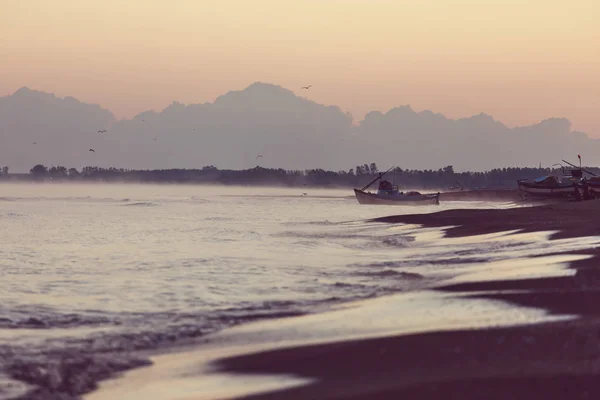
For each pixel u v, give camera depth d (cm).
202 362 1856
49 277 3850
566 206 11050
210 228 8712
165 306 2839
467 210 10769
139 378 1738
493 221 7719
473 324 2045
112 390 1641
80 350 2061
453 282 3100
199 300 2969
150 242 6438
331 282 3453
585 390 1342
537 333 1845
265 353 1902
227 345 2075
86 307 2838
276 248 5597
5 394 1602
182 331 2325
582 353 1627
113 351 2052
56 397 1591
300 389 1537
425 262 4231
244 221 10619
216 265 4306
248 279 3619
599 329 1866
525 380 1405
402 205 18350
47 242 6506
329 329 2212
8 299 3055
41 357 1956
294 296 3033
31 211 14050
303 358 1800
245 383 1634
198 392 1588
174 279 3672
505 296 2553
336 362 1728
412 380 1481
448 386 1402
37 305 2892
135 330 2353
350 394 1434
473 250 4800
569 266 3241
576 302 2358
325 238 6781
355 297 2953
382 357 1725
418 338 1875
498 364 1562
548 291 2588
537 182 16375
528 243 4959
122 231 8150
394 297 2823
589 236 5050
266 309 2720
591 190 15662
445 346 1769
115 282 3597
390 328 2123
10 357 1950
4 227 8919
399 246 5659
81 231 8150
